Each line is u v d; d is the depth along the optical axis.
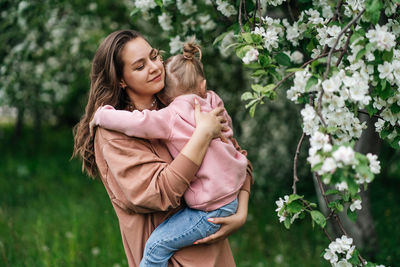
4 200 5.39
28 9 3.64
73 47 4.88
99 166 1.77
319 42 1.88
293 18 2.12
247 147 5.31
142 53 1.77
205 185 1.68
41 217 4.63
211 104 1.89
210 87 4.60
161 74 1.81
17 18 3.75
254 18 1.89
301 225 4.58
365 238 3.45
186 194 1.72
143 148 1.71
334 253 1.58
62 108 9.18
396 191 5.67
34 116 8.57
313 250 3.99
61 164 7.60
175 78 1.84
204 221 1.69
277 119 5.30
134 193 1.65
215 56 4.11
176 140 1.70
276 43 1.77
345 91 1.42
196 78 1.85
